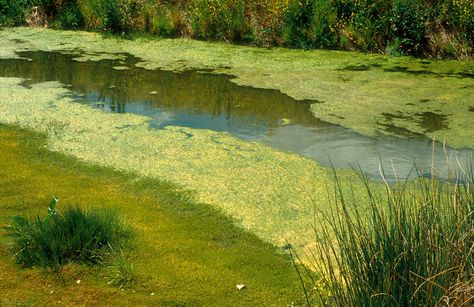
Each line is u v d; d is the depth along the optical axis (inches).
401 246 132.3
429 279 119.0
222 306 161.6
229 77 407.8
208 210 219.3
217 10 508.1
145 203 222.1
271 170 256.5
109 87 377.7
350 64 439.5
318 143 290.2
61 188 230.5
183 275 174.9
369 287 125.8
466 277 125.6
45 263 173.6
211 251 189.9
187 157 267.3
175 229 202.8
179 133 298.0
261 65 437.7
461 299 120.7
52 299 159.9
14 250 179.6
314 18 482.3
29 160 257.1
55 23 540.7
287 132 305.4
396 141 293.0
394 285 125.8
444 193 229.3
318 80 399.2
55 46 481.7
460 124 315.6
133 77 403.2
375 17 491.2
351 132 305.3
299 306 162.4
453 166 262.5
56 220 181.6
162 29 518.3
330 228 207.3
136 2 538.0
